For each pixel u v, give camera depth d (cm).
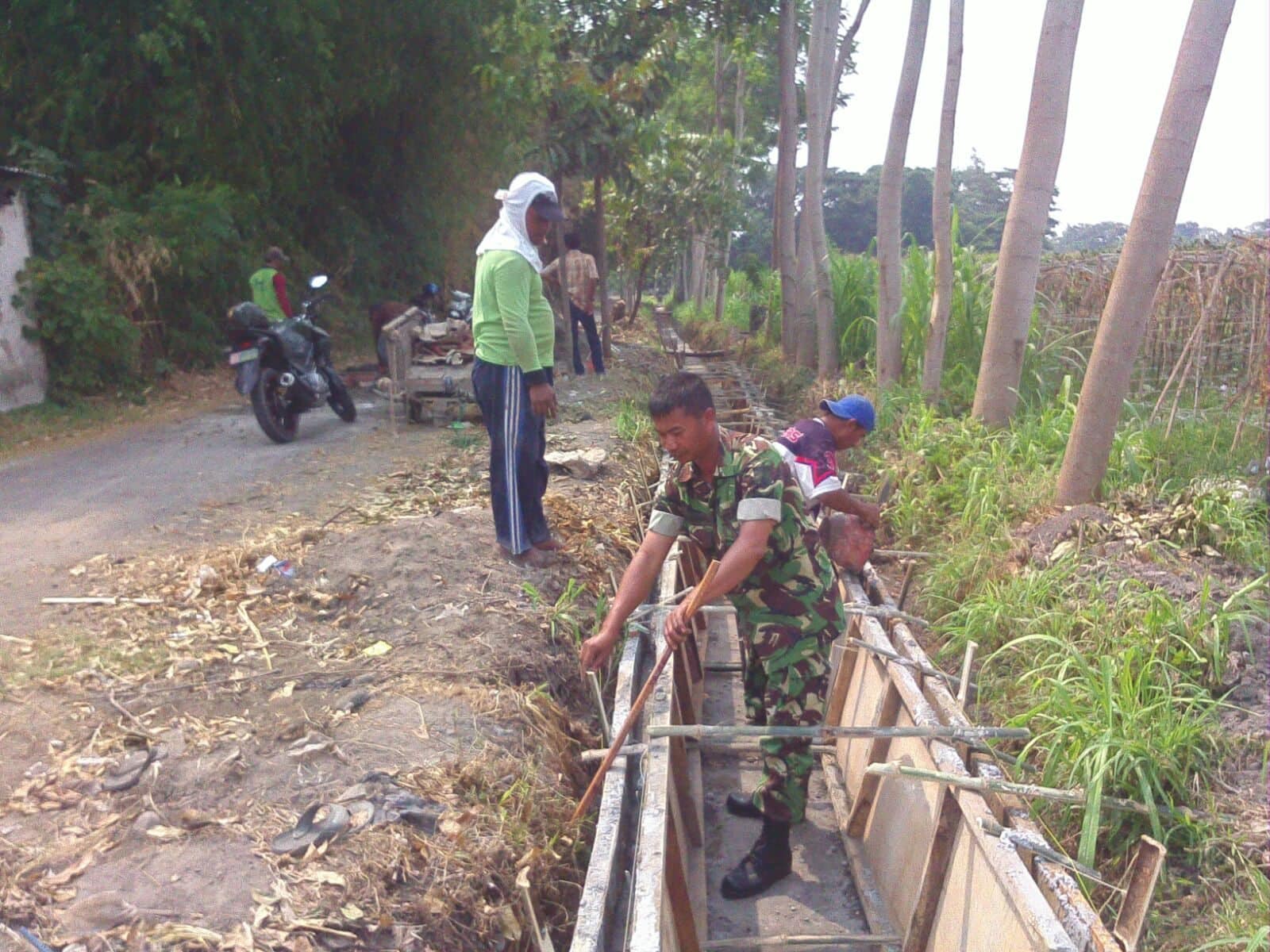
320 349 881
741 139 2453
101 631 445
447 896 296
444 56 1515
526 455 517
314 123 1384
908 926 353
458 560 514
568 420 944
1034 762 394
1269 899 304
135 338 1026
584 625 492
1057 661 442
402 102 1581
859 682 483
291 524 600
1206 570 496
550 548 541
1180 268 852
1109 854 346
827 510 516
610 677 482
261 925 271
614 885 327
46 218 1000
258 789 332
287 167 1365
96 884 283
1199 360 791
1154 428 750
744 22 1459
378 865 298
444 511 619
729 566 331
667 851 339
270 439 843
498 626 454
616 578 564
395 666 421
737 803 456
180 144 1192
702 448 341
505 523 522
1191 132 556
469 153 1703
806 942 361
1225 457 672
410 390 915
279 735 364
